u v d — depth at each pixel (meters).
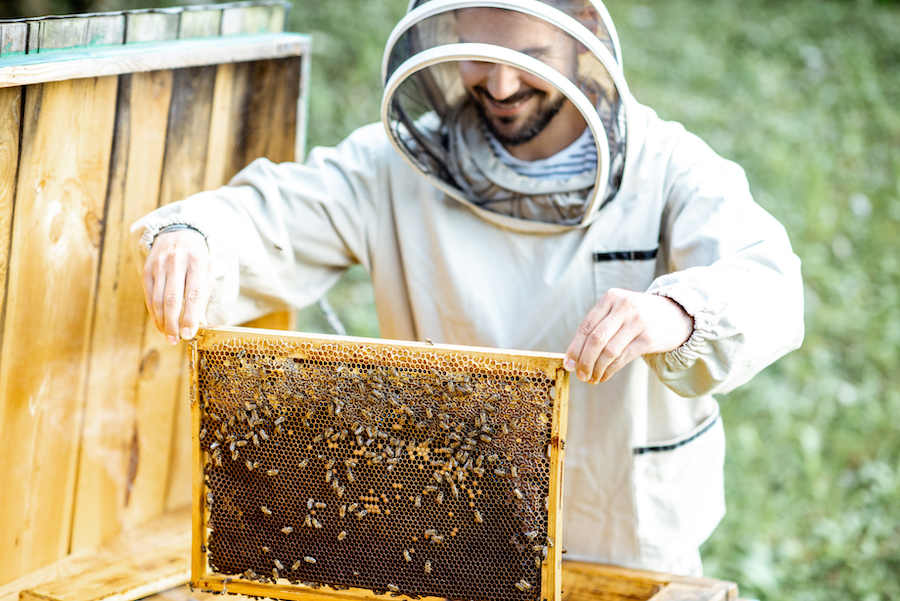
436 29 1.56
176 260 1.47
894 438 3.89
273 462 1.40
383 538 1.40
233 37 1.91
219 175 1.96
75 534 1.80
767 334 1.40
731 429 3.85
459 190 1.76
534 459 1.33
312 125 4.93
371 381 1.33
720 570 3.12
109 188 1.70
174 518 2.04
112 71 1.57
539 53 1.51
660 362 1.40
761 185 5.57
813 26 7.80
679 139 1.72
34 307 1.59
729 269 1.43
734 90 6.69
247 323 1.96
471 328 1.75
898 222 5.54
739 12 7.87
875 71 7.32
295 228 1.80
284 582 1.46
